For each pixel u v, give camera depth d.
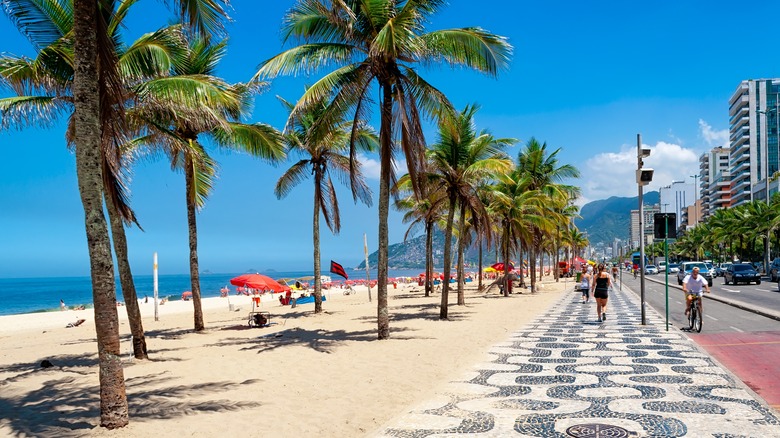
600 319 16.86
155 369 10.35
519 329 15.19
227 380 9.05
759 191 110.06
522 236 32.47
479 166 18.70
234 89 14.45
